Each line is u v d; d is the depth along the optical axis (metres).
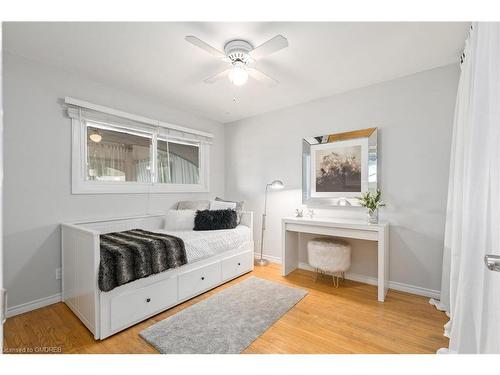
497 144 1.03
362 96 2.78
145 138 3.10
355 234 2.46
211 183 3.92
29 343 1.68
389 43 1.94
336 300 2.33
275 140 3.54
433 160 2.36
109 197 2.69
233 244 2.84
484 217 1.14
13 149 2.07
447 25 1.71
